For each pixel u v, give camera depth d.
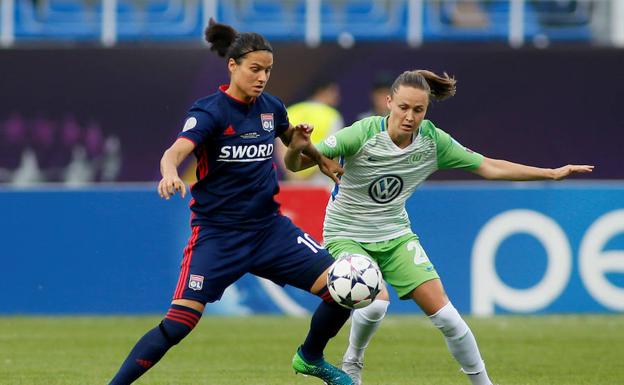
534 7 61.75
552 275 43.94
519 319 42.56
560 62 53.22
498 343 36.16
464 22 61.84
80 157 53.16
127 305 44.00
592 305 43.94
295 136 22.69
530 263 43.94
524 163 53.47
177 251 44.09
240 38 21.45
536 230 43.94
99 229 44.06
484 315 43.75
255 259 22.52
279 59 52.56
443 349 34.84
